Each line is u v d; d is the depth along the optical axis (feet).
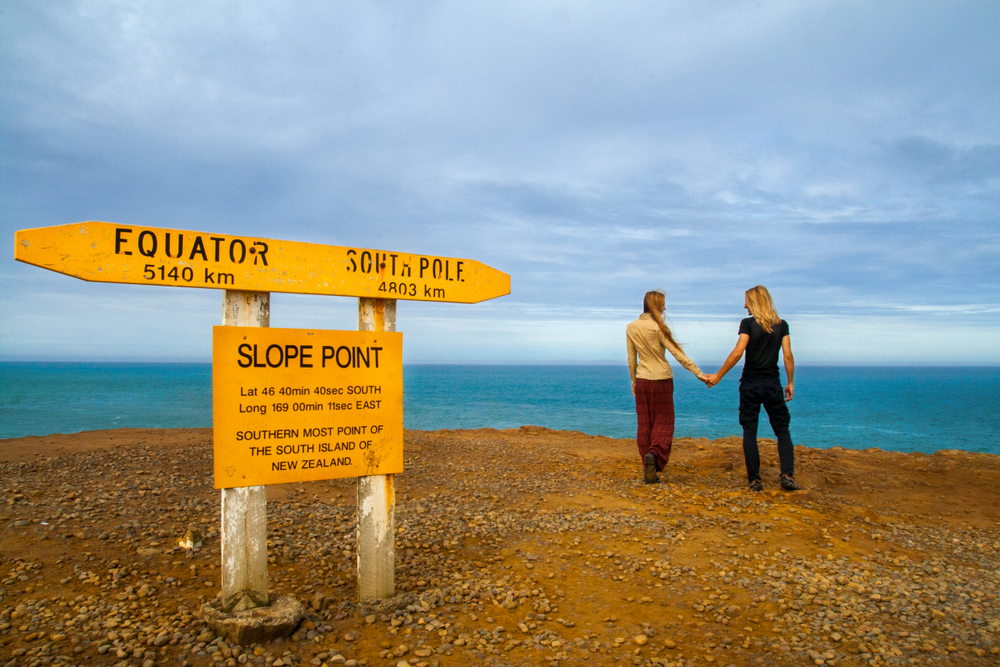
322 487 20.13
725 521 16.35
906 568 13.20
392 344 10.73
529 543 14.67
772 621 10.49
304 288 9.87
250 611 9.53
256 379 9.56
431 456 26.40
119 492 17.25
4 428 92.32
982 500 19.77
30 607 9.91
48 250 8.15
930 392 303.89
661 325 21.27
